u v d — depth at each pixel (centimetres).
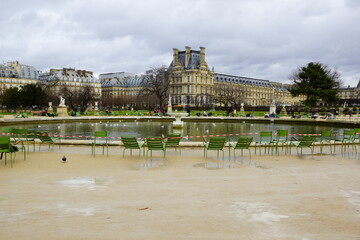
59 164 1598
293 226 779
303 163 1664
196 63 17162
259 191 1105
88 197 1022
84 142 2280
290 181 1255
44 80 17725
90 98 10344
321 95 8356
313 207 930
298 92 8750
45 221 804
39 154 1900
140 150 1894
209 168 1515
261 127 4797
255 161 1708
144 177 1323
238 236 713
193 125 5116
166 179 1287
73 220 811
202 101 15625
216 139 1781
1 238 699
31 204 947
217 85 18138
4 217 834
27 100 9169
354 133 2122
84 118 5812
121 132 3816
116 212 875
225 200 995
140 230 745
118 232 733
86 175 1359
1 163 1614
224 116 6838
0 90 12769
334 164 1642
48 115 6431
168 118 6169
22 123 4928
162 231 740
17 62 16500
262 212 880
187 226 772
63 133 3688
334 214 870
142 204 949
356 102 14675
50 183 1211
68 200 990
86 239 694
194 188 1141
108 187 1152
